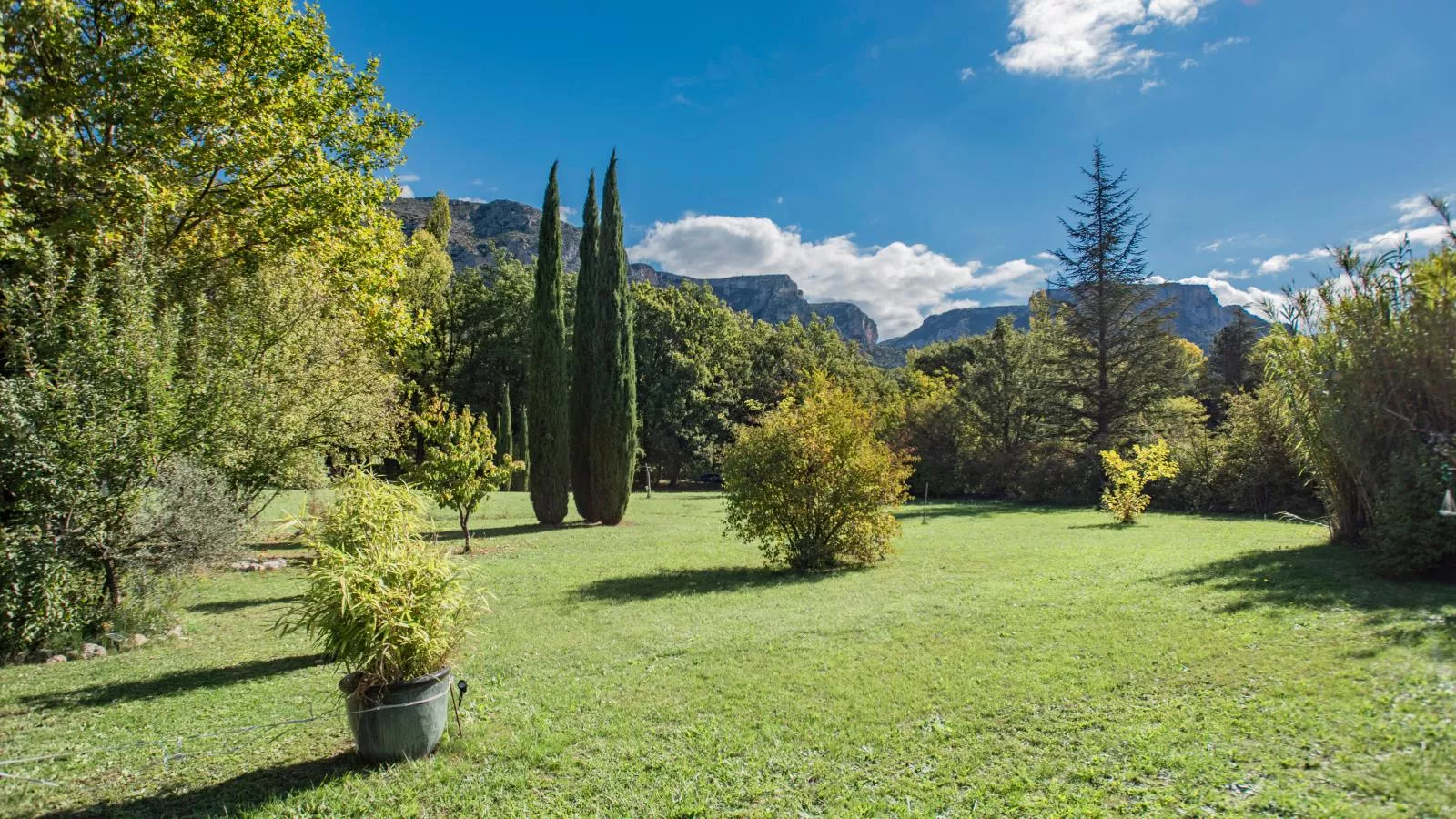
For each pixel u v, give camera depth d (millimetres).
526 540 17109
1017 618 7512
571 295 45000
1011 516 21016
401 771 4375
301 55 15266
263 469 12539
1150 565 10336
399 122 17531
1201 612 7199
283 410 12898
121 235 11023
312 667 6859
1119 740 4293
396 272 18406
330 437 15039
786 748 4500
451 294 46344
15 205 9938
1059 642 6484
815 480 11695
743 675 6012
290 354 13422
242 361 11922
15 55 8984
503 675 6328
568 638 7598
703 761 4363
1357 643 5707
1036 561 11422
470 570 5148
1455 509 7102
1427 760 3660
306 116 15391
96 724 5293
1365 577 8406
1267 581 8477
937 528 17672
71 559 7594
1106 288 28156
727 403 43562
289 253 14859
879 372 49688
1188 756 3982
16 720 5414
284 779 4348
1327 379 10062
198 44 13852
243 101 13961
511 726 5055
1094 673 5527
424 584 4695
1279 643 5906
